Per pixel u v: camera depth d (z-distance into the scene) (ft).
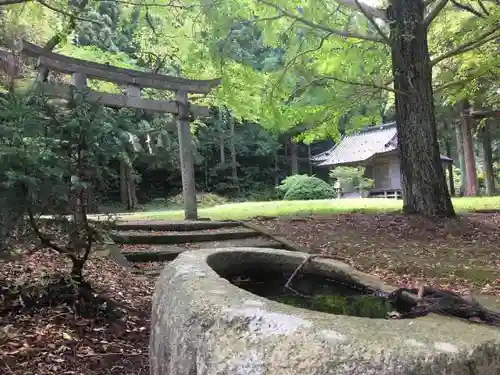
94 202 12.28
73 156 11.55
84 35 43.01
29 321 10.56
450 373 3.57
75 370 9.02
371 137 75.87
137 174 75.77
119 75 24.70
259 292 9.07
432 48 36.32
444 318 5.05
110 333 10.91
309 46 30.91
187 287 5.90
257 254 9.58
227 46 28.30
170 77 26.76
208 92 28.22
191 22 29.04
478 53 34.37
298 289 9.17
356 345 3.73
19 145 10.35
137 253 18.07
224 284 5.93
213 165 91.97
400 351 3.64
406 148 25.84
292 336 4.02
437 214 24.86
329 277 9.16
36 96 11.51
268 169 96.68
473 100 49.39
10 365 8.68
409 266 16.15
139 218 29.78
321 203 43.80
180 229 22.76
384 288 7.77
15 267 13.91
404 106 25.82
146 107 25.96
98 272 15.06
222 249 9.53
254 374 3.90
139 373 9.32
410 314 5.63
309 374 3.63
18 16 24.26
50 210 11.14
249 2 27.53
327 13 28.86
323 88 29.91
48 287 11.70
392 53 26.32
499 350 3.92
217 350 4.37
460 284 13.67
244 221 25.45
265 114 31.19
